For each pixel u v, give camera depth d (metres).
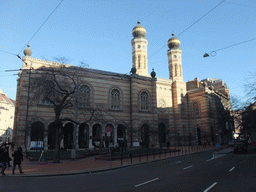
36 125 30.84
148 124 40.97
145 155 27.44
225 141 56.22
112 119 37.41
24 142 29.55
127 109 39.59
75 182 11.57
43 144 30.95
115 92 39.31
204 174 12.66
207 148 38.75
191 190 8.87
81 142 38.09
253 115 35.91
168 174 13.12
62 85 26.70
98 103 36.19
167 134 48.03
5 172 15.32
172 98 50.78
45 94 22.53
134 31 51.62
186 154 27.77
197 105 50.28
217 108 53.53
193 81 54.88
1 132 68.62
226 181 10.46
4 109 70.62
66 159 23.70
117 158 23.67
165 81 50.22
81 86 35.31
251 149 31.23
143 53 50.62
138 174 13.67
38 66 32.69
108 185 10.41
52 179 12.81
